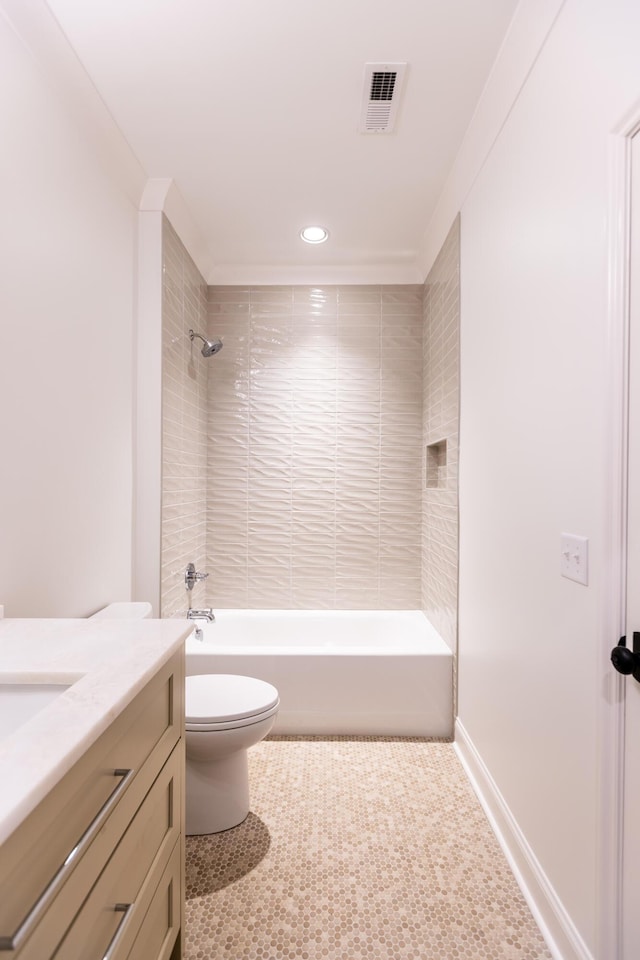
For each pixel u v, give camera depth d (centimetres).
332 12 146
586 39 115
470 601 216
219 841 168
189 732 164
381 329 334
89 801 73
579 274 119
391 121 193
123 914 84
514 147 162
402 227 278
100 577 194
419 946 130
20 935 54
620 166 103
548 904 132
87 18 147
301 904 142
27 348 146
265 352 334
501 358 175
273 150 211
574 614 122
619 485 104
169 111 187
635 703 100
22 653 99
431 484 321
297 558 334
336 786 202
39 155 151
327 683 244
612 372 104
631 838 101
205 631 311
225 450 333
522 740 154
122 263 213
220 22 149
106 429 199
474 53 161
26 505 146
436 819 181
